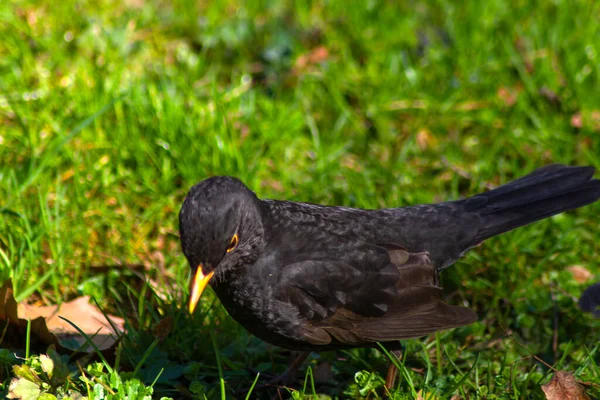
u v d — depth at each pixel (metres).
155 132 10.55
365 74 12.41
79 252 9.41
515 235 9.76
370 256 7.66
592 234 10.13
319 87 12.37
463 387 7.84
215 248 6.72
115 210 10.02
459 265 9.51
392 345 7.89
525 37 13.11
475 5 13.61
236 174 10.36
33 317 8.18
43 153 10.13
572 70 12.21
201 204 6.71
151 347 7.43
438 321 7.61
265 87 12.58
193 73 12.22
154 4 13.97
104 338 7.99
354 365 8.45
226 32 13.30
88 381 6.99
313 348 7.77
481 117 11.85
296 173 10.90
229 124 10.52
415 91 12.16
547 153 11.27
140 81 11.47
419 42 13.43
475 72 12.44
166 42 12.96
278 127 11.20
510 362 8.41
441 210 8.31
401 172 10.84
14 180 9.52
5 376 7.43
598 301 9.03
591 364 7.92
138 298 8.80
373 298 7.64
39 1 12.77
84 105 10.79
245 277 7.27
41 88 11.03
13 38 11.79
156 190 10.17
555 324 8.83
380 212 8.14
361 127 11.75
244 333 8.55
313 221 7.64
